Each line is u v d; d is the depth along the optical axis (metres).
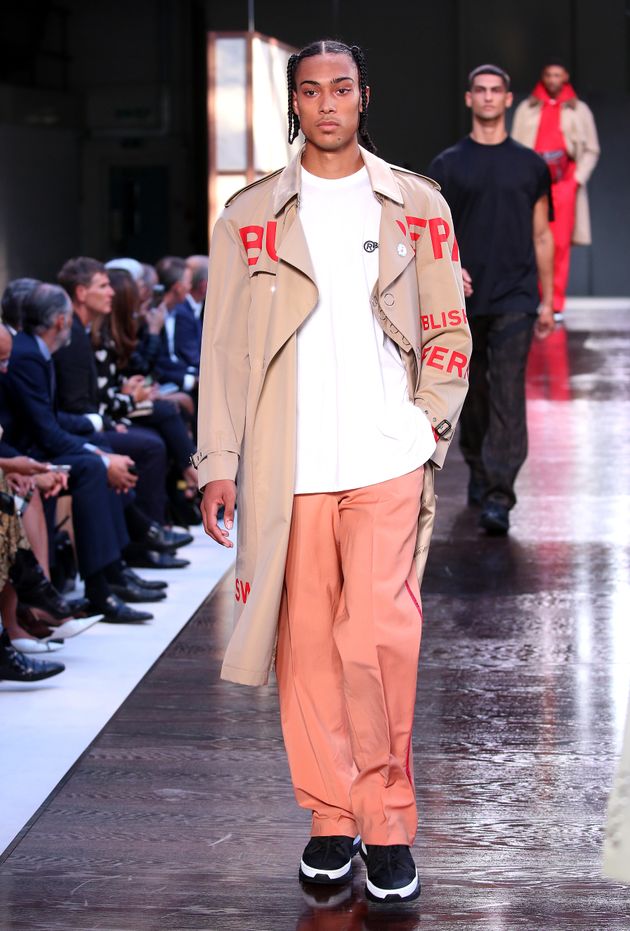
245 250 6.31
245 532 6.32
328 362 6.19
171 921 6.19
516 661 10.00
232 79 22.70
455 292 6.38
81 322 13.23
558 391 23.66
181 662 10.07
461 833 7.05
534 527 14.46
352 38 48.25
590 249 45.94
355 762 6.38
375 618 6.13
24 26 48.19
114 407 13.94
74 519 11.23
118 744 8.35
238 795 7.56
